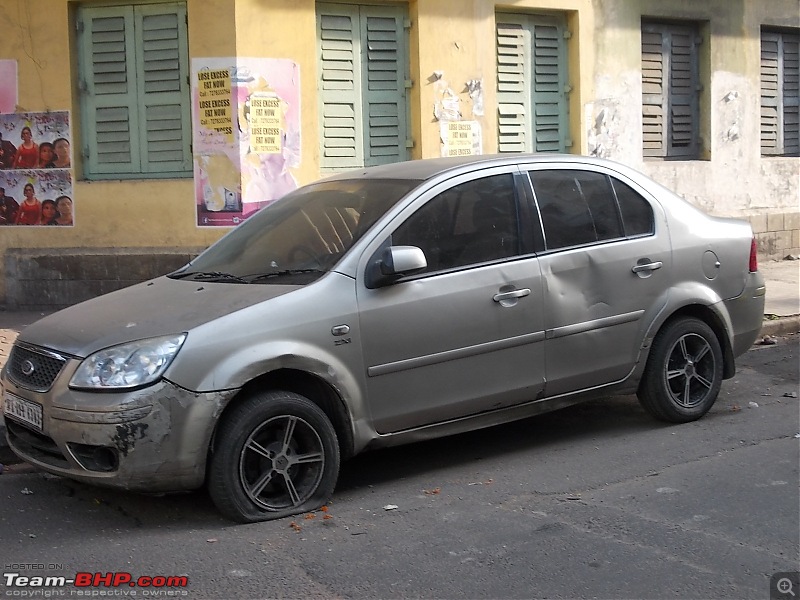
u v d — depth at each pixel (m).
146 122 10.21
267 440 4.90
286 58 10.08
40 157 10.34
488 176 5.76
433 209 5.51
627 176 6.32
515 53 11.66
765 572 4.18
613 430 6.48
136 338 4.71
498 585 4.09
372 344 5.11
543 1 11.59
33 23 10.16
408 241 5.37
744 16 13.48
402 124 10.97
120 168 10.36
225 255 5.82
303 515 4.98
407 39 10.90
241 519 4.83
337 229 5.46
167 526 4.88
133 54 10.15
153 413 4.55
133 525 4.90
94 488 5.49
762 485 5.28
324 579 4.19
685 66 13.22
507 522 4.83
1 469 5.84
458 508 5.06
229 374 4.66
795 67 14.41
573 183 6.07
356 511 5.04
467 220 5.60
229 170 9.94
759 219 13.70
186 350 4.64
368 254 5.22
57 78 10.18
